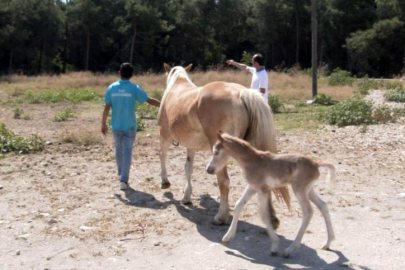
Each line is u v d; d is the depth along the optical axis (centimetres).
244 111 567
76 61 6612
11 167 913
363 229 592
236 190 765
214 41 6931
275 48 6981
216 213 664
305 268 484
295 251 512
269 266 489
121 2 6278
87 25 6112
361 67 6025
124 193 755
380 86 2564
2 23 5691
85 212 663
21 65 5972
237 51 7375
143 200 721
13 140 1069
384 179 820
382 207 676
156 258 512
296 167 495
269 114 568
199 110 605
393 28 5662
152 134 1288
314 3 2230
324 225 609
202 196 744
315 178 499
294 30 6681
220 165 536
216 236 576
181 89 701
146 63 6188
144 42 6050
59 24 5997
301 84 2959
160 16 6212
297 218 639
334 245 543
